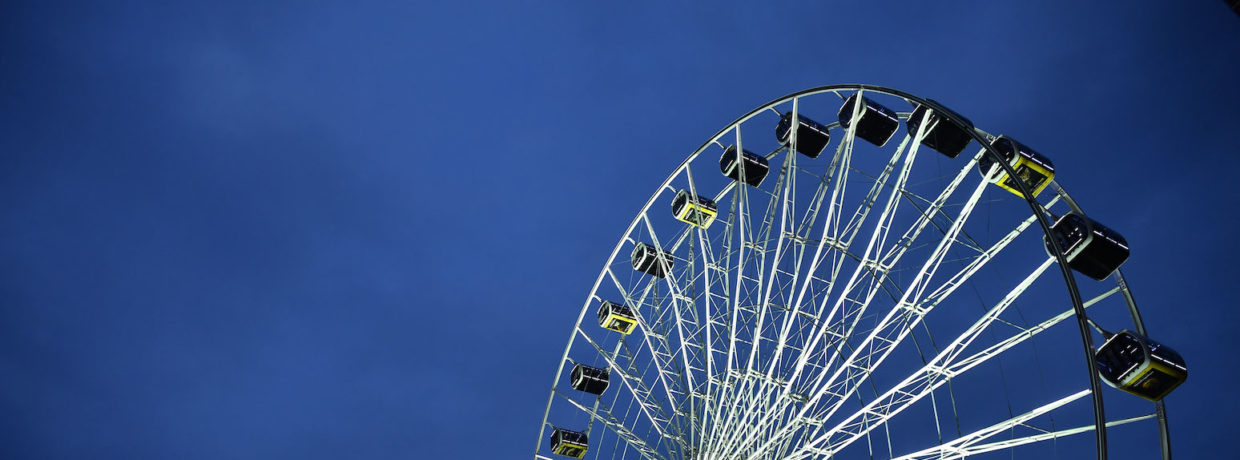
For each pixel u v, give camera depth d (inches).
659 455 1348.4
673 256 1590.8
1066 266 850.8
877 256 1190.3
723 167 1473.9
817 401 1137.4
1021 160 1161.4
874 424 1141.1
